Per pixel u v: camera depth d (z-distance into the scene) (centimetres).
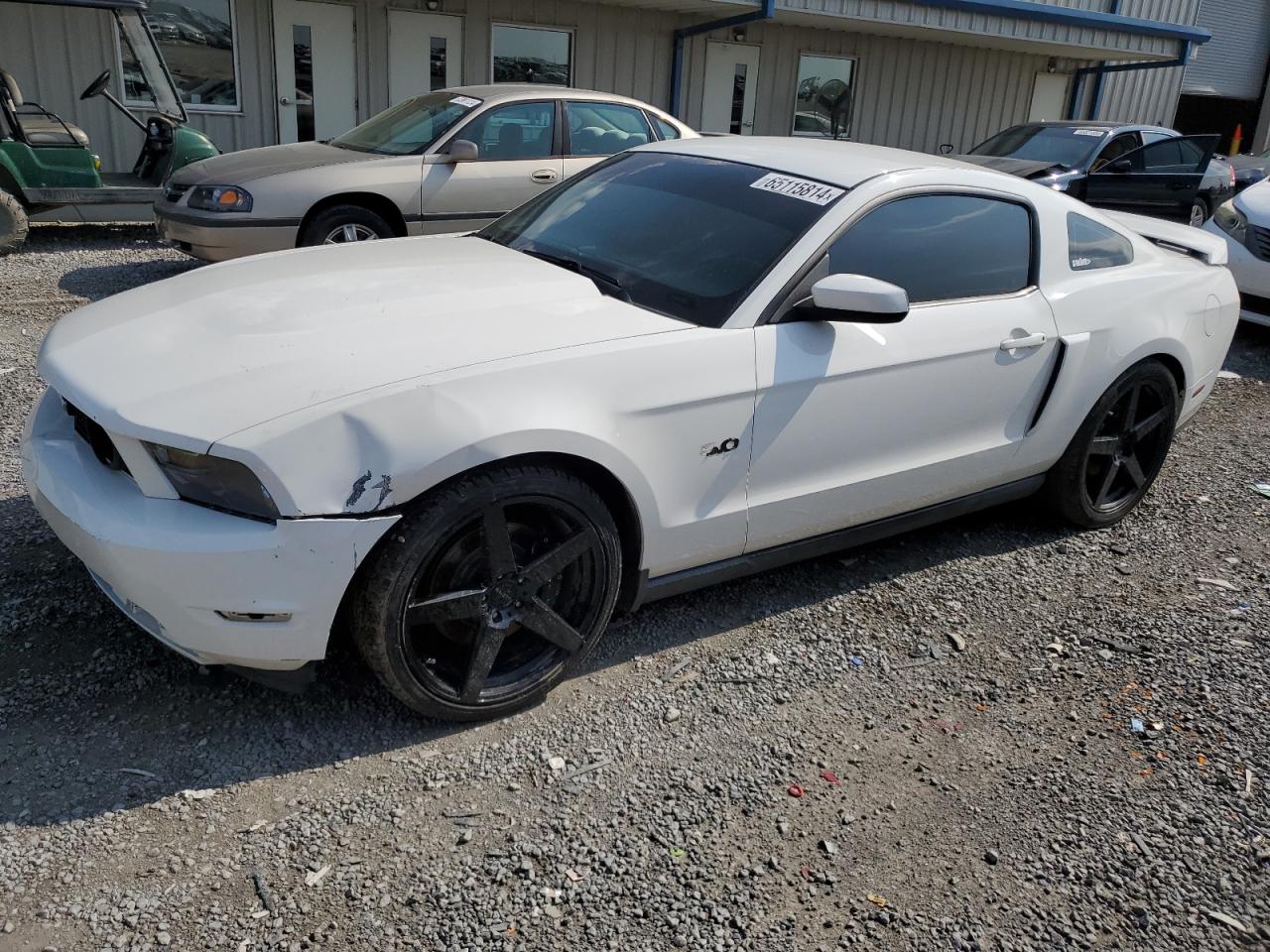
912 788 287
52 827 247
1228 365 788
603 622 314
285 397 256
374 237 804
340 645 320
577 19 1452
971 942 237
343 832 254
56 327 322
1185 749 311
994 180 397
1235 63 2469
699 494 319
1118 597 404
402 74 1363
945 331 364
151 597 257
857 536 381
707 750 296
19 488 418
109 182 984
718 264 339
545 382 280
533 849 253
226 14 1246
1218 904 253
